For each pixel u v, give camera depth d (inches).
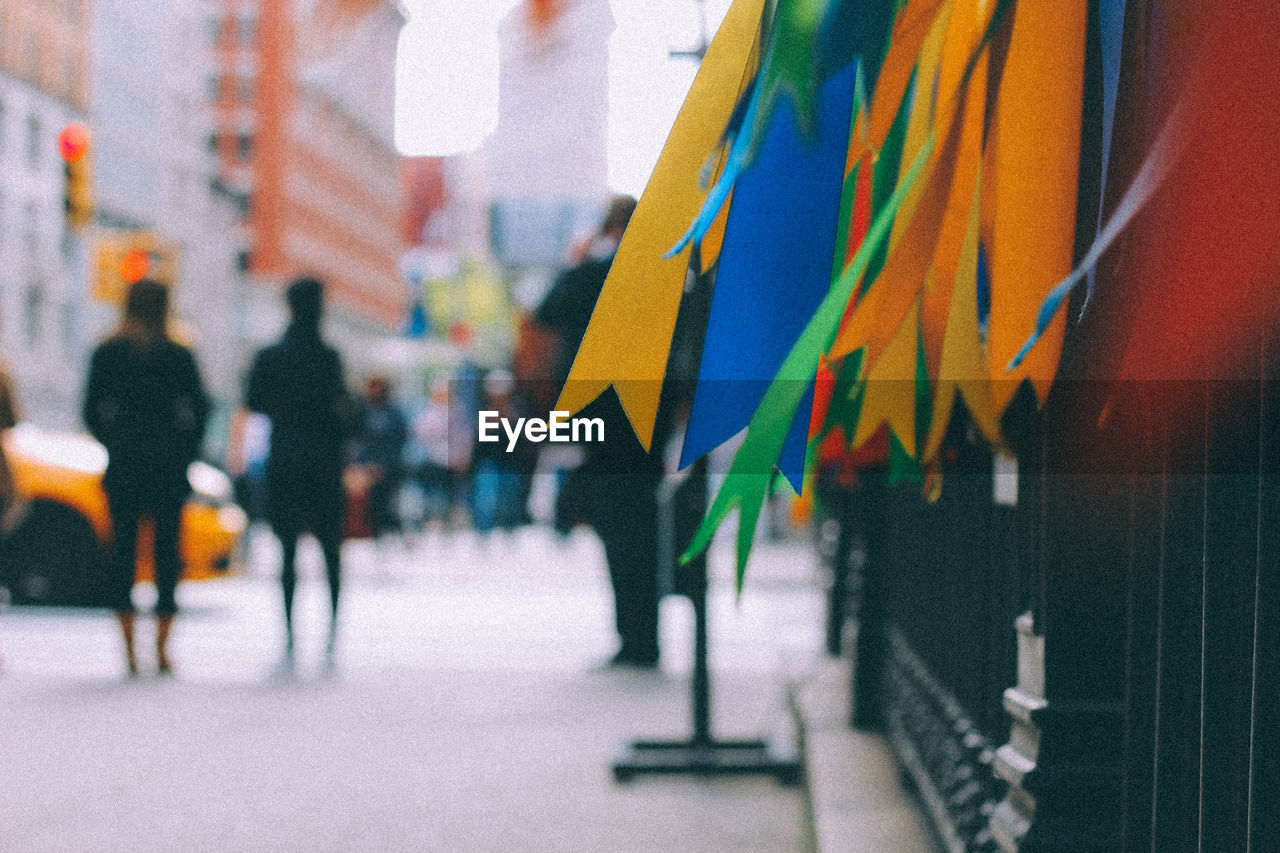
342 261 2564.0
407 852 131.3
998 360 43.0
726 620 339.9
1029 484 77.3
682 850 132.3
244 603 383.9
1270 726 48.3
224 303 1980.8
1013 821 75.7
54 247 1653.5
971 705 106.0
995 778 93.0
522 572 506.0
